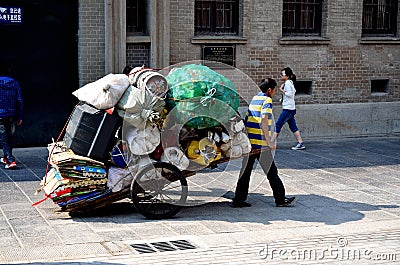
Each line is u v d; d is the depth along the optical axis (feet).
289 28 48.21
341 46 49.42
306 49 48.16
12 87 35.83
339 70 49.57
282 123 43.70
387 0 51.55
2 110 35.63
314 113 48.49
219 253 23.12
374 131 50.98
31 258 22.02
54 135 42.29
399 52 51.72
